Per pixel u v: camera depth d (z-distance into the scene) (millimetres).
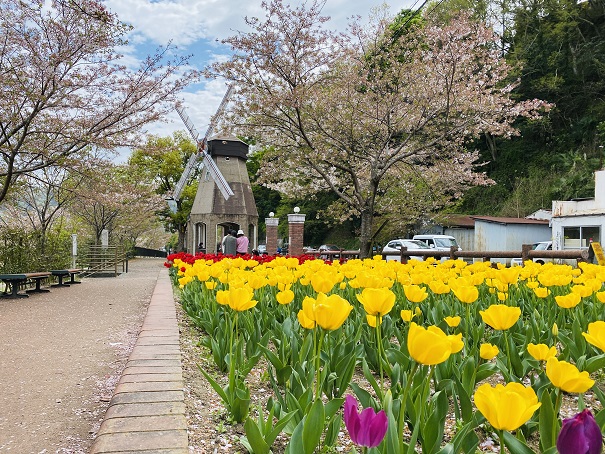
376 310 2225
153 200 29859
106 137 11930
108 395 3986
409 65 13922
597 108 33625
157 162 36875
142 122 12195
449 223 31016
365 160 15172
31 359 5168
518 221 26984
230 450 2533
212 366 4148
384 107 14188
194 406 3156
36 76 10414
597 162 30500
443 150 14789
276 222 25219
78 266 19047
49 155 11195
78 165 11617
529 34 37281
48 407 3711
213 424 2859
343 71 14359
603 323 1706
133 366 3840
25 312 8672
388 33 14594
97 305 9664
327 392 2971
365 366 2615
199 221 27141
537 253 8984
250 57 13172
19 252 13141
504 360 3219
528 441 2631
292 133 14078
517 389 1389
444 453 1685
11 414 3566
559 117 36250
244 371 3248
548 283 4402
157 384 3391
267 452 2031
